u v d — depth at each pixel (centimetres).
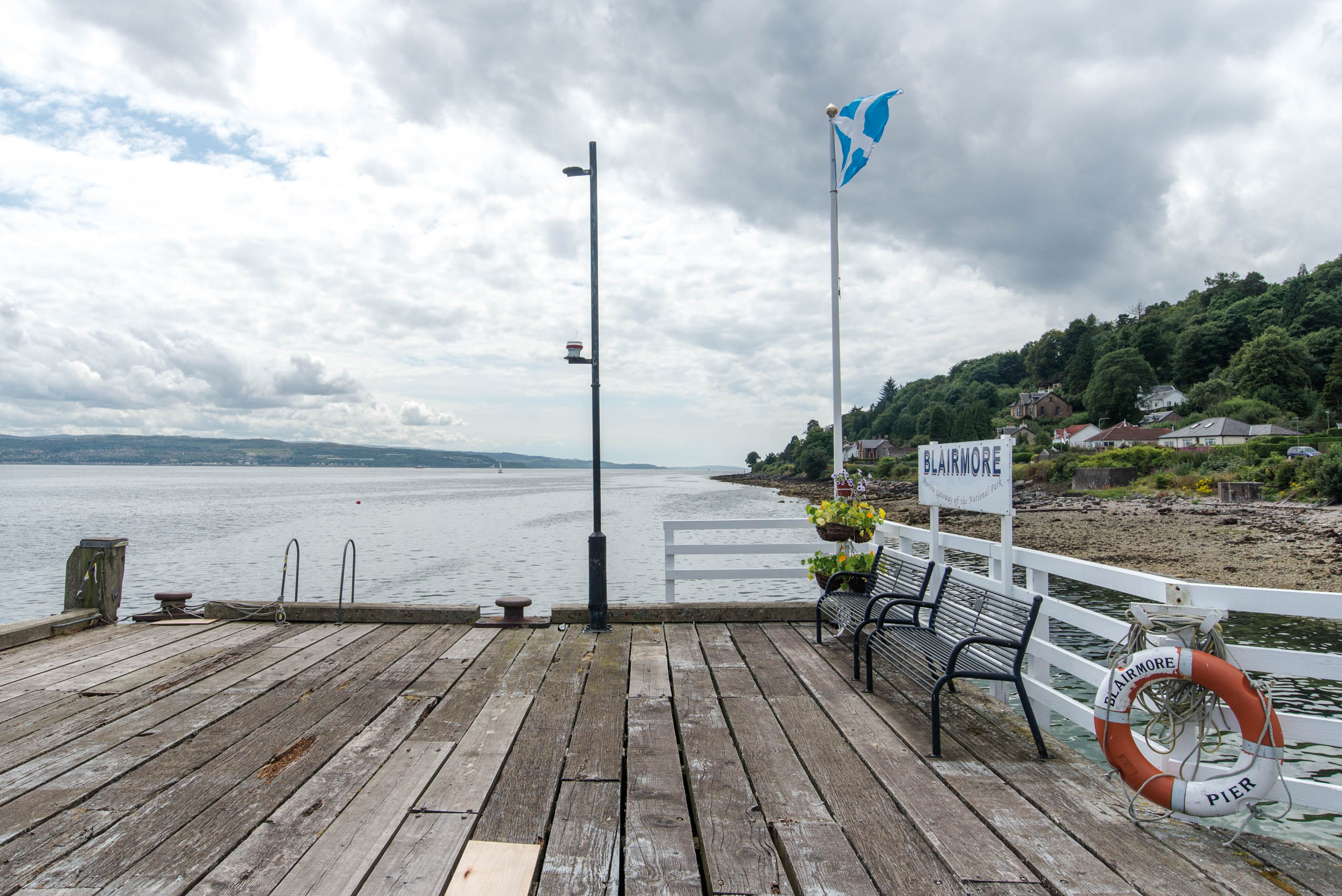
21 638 561
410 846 258
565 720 396
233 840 262
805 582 1959
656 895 230
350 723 390
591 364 621
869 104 660
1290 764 651
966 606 427
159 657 529
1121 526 2950
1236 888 236
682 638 585
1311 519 2639
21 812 285
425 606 636
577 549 2750
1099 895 230
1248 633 1231
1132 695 288
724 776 324
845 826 277
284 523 4072
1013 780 318
